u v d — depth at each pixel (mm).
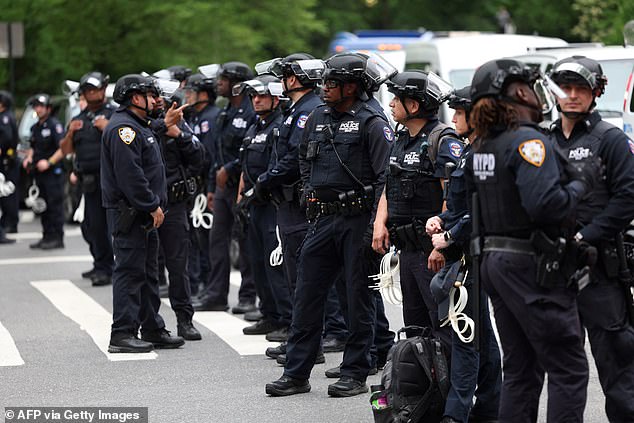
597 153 14297
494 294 13773
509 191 13320
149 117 23188
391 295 17391
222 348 22812
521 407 13961
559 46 34281
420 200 16547
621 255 14414
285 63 20797
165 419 17359
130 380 20031
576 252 13391
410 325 17047
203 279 29641
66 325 25656
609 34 47062
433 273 16438
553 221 13078
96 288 31281
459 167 15375
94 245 31578
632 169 14172
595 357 14703
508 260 13383
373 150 17906
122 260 21984
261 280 23812
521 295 13367
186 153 23500
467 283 15781
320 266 18516
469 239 15195
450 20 91750
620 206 14117
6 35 52250
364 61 18109
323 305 18688
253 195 22078
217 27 62406
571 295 13469
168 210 23375
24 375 20562
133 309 22219
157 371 20734
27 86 64562
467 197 14172
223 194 26594
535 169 13016
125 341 22297
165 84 22375
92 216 31281
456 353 15750
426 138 16625
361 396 18531
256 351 22453
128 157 21297
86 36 60406
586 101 14359
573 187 13195
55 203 39531
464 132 15492
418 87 16422
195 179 23781
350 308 18438
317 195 18344
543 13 73188
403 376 15641
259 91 23078
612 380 14648
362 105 18234
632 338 14523
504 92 13398
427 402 15711
